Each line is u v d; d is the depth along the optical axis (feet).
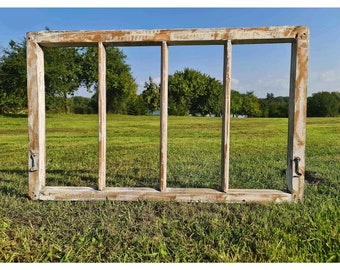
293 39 6.01
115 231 4.95
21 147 16.24
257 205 6.12
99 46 6.25
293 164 6.15
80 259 4.21
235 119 41.75
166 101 6.31
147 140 20.17
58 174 9.02
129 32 6.18
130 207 6.08
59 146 16.74
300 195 6.19
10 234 4.88
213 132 25.77
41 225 5.24
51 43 6.35
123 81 68.18
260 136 21.18
